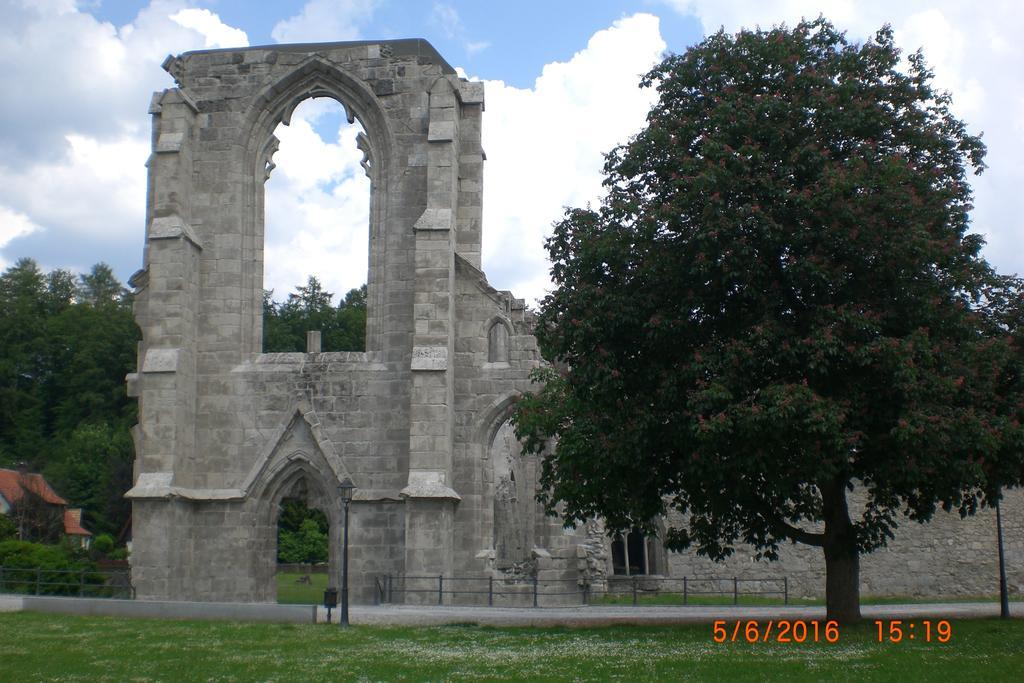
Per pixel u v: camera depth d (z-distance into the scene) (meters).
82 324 100.44
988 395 26.47
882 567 48.69
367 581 37.81
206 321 40.03
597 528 46.78
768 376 25.94
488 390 39.16
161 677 20.70
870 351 24.31
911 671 20.31
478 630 28.20
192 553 38.41
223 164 40.91
